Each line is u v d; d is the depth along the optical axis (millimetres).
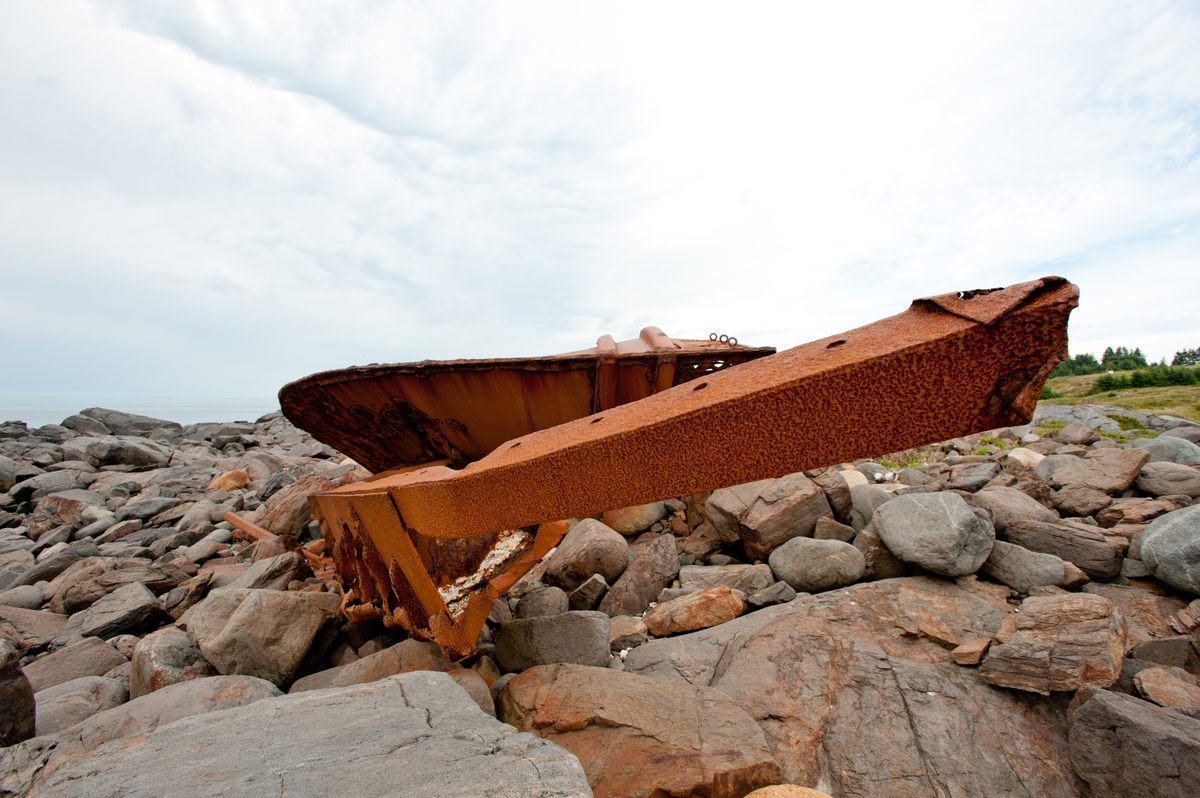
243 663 2988
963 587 3340
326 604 3396
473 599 2629
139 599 4406
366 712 1762
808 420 1117
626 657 3125
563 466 1479
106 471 13906
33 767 1694
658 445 1302
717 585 3666
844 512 4762
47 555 7203
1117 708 2094
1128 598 3252
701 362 2947
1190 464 6043
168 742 1610
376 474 3816
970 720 2369
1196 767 1876
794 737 2355
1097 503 4469
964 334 938
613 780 1938
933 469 6637
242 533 7008
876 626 3004
